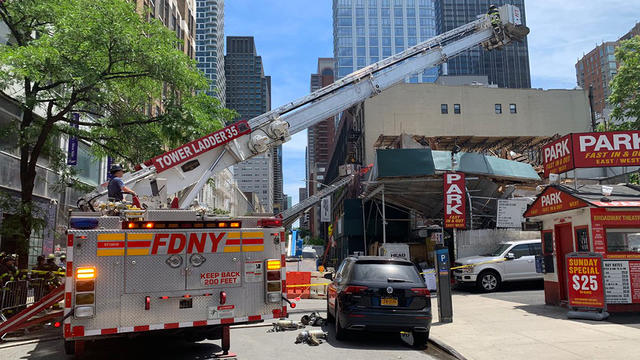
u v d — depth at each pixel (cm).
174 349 813
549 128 5091
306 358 746
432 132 4862
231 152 1381
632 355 687
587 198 1123
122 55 1393
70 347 761
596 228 1085
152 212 668
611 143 1190
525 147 4634
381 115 4841
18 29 1492
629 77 2930
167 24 4212
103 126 1585
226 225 705
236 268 704
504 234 2216
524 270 1773
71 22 1305
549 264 1293
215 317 679
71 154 2056
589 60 17138
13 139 1769
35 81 1378
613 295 1058
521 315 1112
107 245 633
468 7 19650
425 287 869
